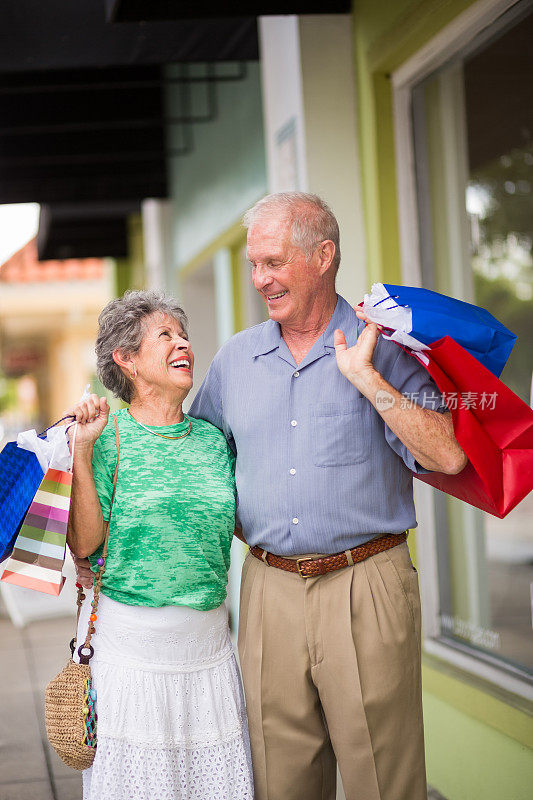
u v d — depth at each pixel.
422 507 4.06
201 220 7.15
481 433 2.28
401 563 2.51
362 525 2.46
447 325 2.27
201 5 3.91
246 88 5.69
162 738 2.37
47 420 32.56
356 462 2.46
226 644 2.54
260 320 6.36
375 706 2.44
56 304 23.88
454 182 3.87
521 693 3.30
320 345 2.51
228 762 2.46
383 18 3.81
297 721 2.53
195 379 8.00
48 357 33.22
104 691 2.38
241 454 2.57
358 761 2.46
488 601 3.77
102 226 11.15
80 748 2.36
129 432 2.51
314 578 2.48
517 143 3.52
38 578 2.31
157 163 8.21
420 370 2.43
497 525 3.73
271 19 4.59
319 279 2.49
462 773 3.59
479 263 3.80
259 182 5.52
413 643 2.49
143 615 2.41
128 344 2.51
